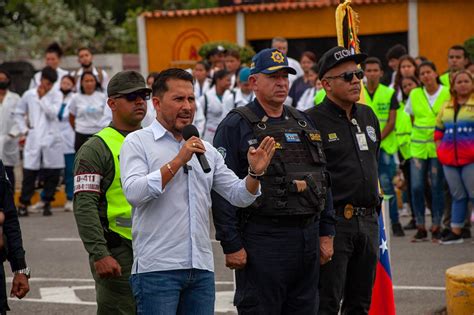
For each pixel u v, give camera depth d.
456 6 39.66
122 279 11.58
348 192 12.60
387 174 23.39
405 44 40.59
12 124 29.52
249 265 11.54
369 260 12.88
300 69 29.47
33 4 61.50
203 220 10.62
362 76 12.77
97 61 47.25
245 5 43.75
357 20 14.50
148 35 44.59
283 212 11.41
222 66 31.34
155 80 10.68
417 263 19.97
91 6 65.25
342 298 13.22
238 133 11.65
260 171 10.62
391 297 14.00
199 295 10.59
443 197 22.58
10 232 11.45
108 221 11.58
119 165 11.58
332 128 12.76
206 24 43.81
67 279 19.72
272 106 11.80
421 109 22.59
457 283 14.83
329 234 12.05
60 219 28.72
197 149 10.20
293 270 11.56
